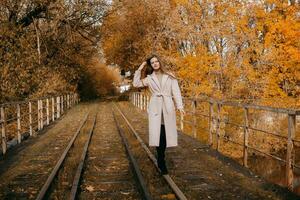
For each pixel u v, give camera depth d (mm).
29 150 11383
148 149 10406
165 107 7223
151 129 7242
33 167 9016
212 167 8492
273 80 22312
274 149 20500
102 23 34750
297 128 19656
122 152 10875
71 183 7434
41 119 17391
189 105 20125
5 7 24969
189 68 22469
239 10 22438
